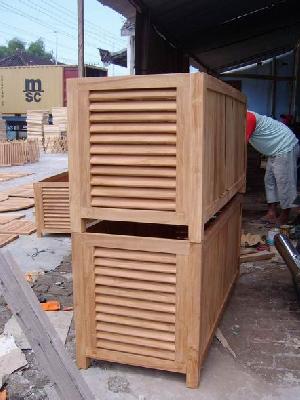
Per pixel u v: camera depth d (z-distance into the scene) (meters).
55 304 3.58
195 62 13.24
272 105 17.84
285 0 8.70
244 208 7.35
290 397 2.46
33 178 12.02
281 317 3.42
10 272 1.68
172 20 7.86
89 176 2.52
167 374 2.68
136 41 6.52
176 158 2.35
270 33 12.38
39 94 25.47
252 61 17.83
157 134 2.37
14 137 26.23
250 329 3.22
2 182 11.17
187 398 2.46
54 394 2.49
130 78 2.34
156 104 2.33
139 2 6.23
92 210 2.55
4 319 3.38
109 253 2.56
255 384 2.58
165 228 3.35
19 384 2.59
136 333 2.60
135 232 3.31
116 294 2.60
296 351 2.93
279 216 6.56
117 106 2.40
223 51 13.45
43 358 1.71
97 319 2.65
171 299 2.50
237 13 8.74
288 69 16.95
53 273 4.42
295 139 5.87
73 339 3.08
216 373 2.69
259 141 5.83
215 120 2.59
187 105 2.28
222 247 3.17
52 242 5.60
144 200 2.47
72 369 1.80
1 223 6.48
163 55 8.29
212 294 2.88
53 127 21.91
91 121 2.47
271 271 4.43
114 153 2.46
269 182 6.21
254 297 3.80
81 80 2.44
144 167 2.43
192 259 2.41
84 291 2.64
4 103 25.92
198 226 2.37
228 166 3.09
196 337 2.48
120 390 2.53
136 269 2.54
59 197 5.71
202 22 8.66
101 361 2.81
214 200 2.68
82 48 6.38
